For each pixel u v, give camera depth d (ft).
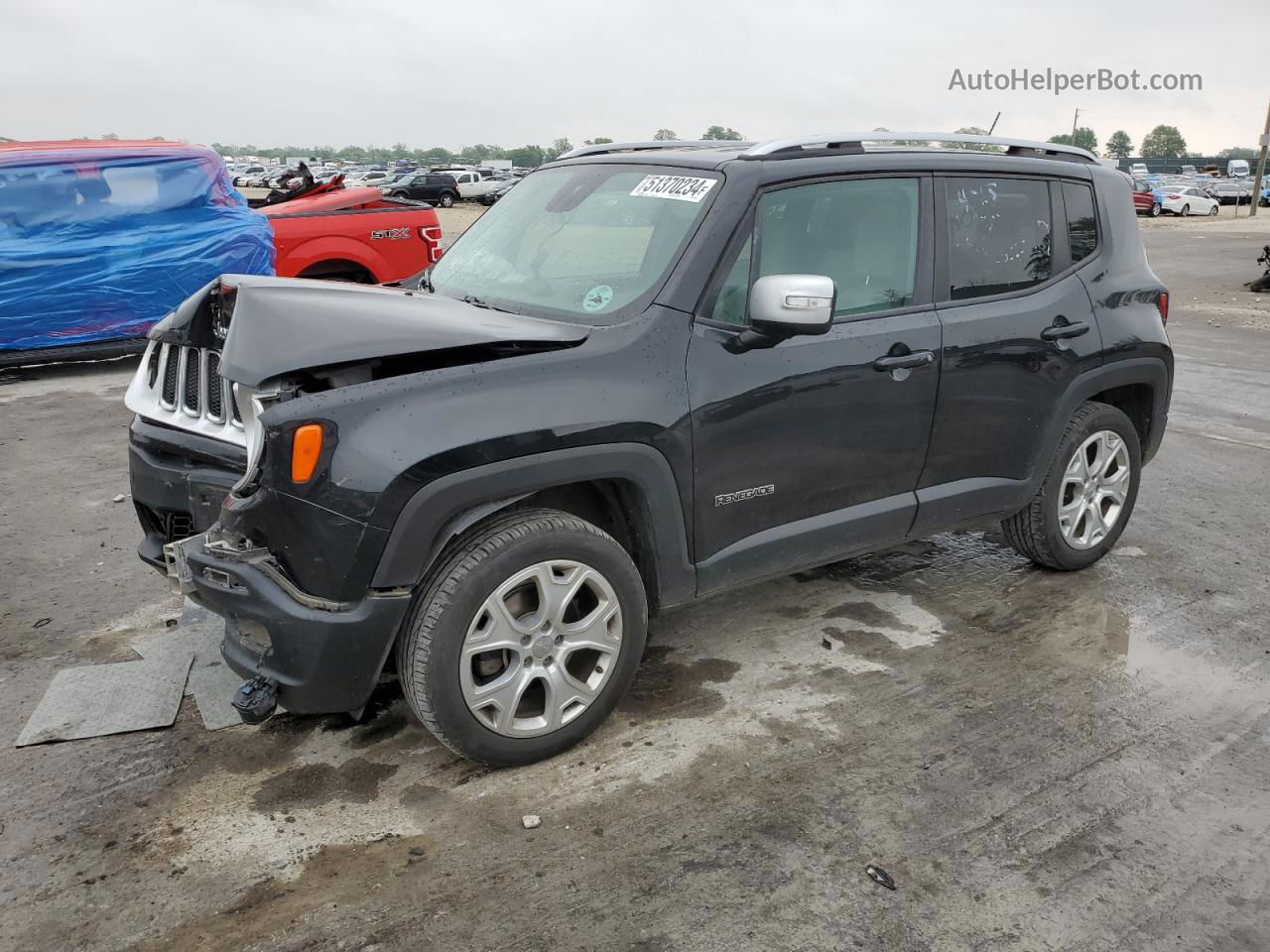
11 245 27.22
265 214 33.30
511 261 12.08
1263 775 10.02
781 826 9.14
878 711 11.17
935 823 9.21
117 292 28.58
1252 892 8.36
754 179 10.77
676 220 10.79
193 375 10.61
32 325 27.73
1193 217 136.67
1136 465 15.14
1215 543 16.37
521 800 9.50
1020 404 13.07
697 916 8.02
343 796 9.55
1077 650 12.66
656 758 10.21
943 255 12.26
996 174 12.91
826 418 11.16
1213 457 21.34
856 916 8.04
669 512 10.21
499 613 9.36
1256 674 12.06
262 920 7.97
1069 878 8.51
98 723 10.69
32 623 13.26
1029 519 14.23
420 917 8.01
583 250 11.41
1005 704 11.33
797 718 11.01
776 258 10.91
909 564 15.49
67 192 28.14
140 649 12.38
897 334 11.67
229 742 10.44
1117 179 14.74
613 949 7.68
